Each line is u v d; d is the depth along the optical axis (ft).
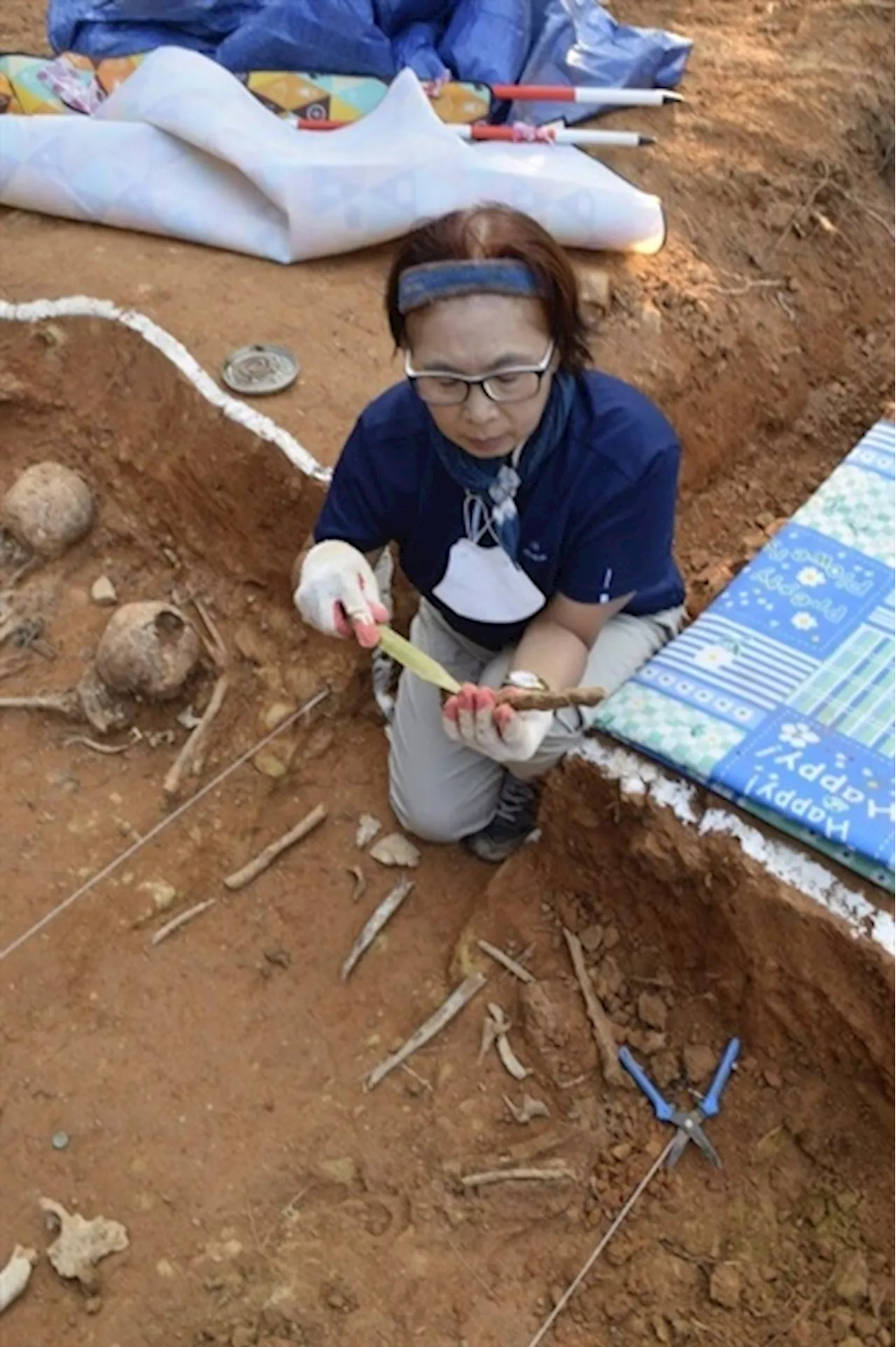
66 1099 8.57
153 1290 7.84
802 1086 8.43
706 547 12.10
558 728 8.85
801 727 8.73
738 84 14.74
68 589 11.33
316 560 7.84
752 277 13.16
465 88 13.10
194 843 9.82
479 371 6.63
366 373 11.18
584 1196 8.23
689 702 8.92
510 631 8.68
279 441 10.65
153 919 9.45
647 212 12.24
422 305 6.52
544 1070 8.62
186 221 12.14
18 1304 7.82
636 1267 7.95
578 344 6.99
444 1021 8.83
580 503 7.58
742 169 13.71
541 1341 7.72
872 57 15.12
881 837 8.02
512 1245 8.07
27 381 11.75
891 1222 8.03
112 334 11.52
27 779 10.18
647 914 8.93
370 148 11.96
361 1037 8.91
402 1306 7.82
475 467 7.43
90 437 11.64
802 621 9.50
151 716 10.48
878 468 10.56
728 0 16.26
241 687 10.65
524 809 9.64
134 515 11.50
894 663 9.15
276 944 9.34
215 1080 8.68
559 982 8.93
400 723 9.55
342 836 9.92
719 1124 8.41
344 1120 8.52
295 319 11.54
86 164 12.23
